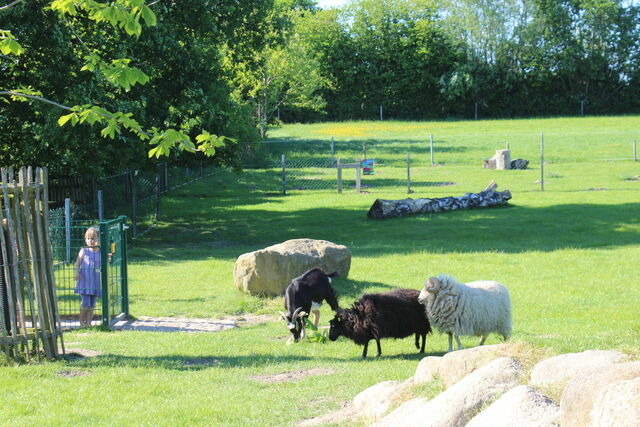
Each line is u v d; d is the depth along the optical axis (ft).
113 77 29.04
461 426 18.02
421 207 101.96
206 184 145.89
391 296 35.81
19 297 33.78
